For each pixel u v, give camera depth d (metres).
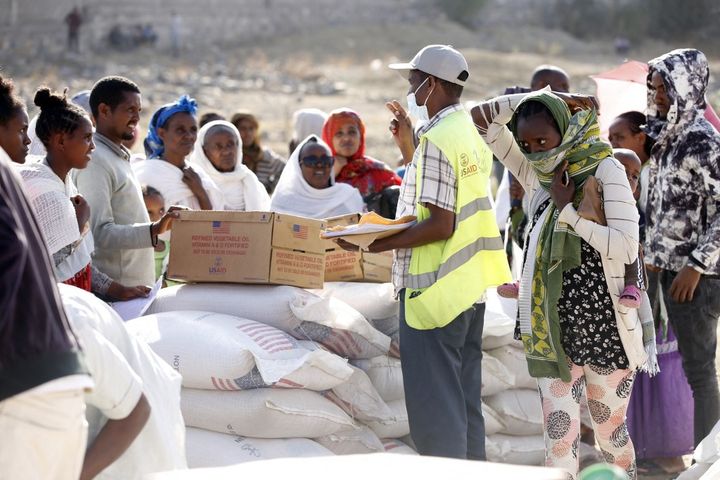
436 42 46.19
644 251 5.50
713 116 5.69
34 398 2.56
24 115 4.26
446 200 4.43
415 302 4.54
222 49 42.78
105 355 2.91
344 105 26.70
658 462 5.86
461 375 4.80
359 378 4.77
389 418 4.84
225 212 4.76
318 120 8.00
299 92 29.02
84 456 2.87
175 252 4.82
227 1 48.31
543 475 2.36
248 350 4.28
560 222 4.24
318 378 4.46
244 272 4.72
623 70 6.75
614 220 4.16
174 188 6.10
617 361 4.29
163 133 6.20
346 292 5.07
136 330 4.48
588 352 4.30
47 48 38.59
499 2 58.44
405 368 4.60
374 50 42.88
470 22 54.09
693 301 5.21
